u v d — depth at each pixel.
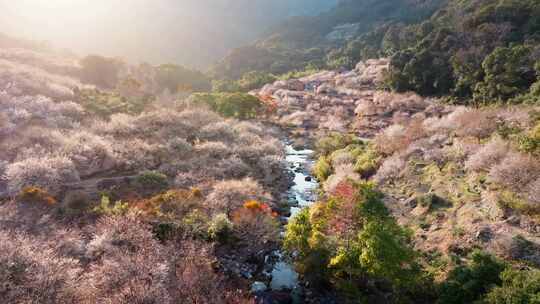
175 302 13.60
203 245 18.47
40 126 31.36
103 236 17.69
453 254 16.17
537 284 11.12
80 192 23.36
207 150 34.78
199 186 26.22
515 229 16.58
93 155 28.75
